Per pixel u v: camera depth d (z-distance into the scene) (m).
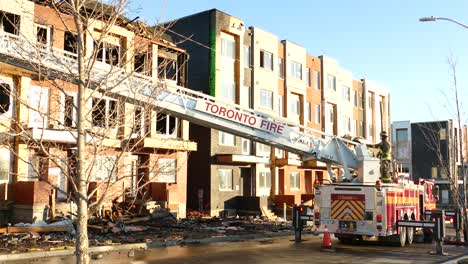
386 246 17.41
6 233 16.77
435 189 22.91
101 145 6.61
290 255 14.69
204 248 16.34
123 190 7.12
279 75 37.69
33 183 19.16
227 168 31.97
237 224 24.45
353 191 16.69
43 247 14.40
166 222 22.72
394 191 17.11
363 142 19.67
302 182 39.12
